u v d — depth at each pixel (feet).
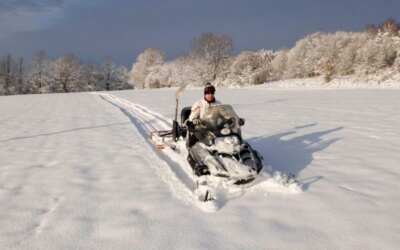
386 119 36.76
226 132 17.70
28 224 13.14
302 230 12.19
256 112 46.68
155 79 269.85
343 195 15.24
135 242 11.64
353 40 178.19
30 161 22.29
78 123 40.42
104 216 13.73
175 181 17.75
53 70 269.85
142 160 22.17
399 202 14.35
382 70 148.25
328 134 29.14
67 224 13.07
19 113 53.57
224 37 232.32
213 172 16.30
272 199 14.94
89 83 291.38
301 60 195.21
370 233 11.85
